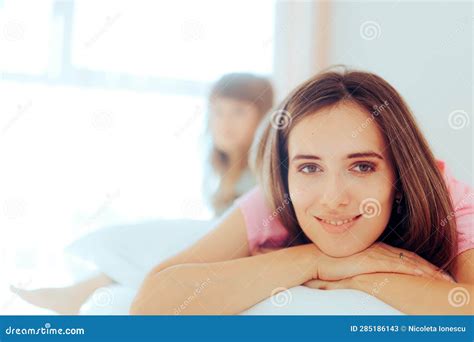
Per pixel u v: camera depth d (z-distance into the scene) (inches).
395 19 47.9
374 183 43.9
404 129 44.2
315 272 43.9
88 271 46.4
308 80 45.8
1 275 46.4
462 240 42.9
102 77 49.8
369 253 43.8
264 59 51.9
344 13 50.6
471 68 46.2
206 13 51.2
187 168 50.2
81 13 49.3
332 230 44.3
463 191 43.8
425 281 42.8
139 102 50.3
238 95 50.9
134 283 45.1
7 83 48.1
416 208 43.6
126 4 50.1
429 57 46.4
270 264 43.9
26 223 48.0
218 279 43.8
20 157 48.3
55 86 49.0
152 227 47.1
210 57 51.2
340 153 44.2
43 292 45.5
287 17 52.4
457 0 46.6
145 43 50.4
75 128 49.3
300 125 45.2
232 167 50.2
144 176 49.8
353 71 46.4
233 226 45.9
